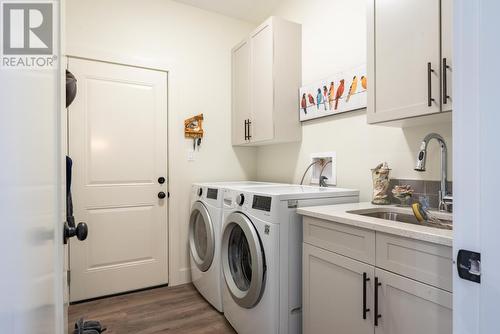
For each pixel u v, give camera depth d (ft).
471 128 1.62
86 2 7.56
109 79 7.91
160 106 8.59
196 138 9.07
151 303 7.46
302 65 7.98
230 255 6.32
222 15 9.48
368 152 6.19
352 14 6.49
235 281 6.11
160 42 8.52
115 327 6.33
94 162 7.73
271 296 4.87
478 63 1.58
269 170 9.45
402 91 4.32
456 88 1.70
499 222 1.50
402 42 4.32
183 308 7.17
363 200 6.26
